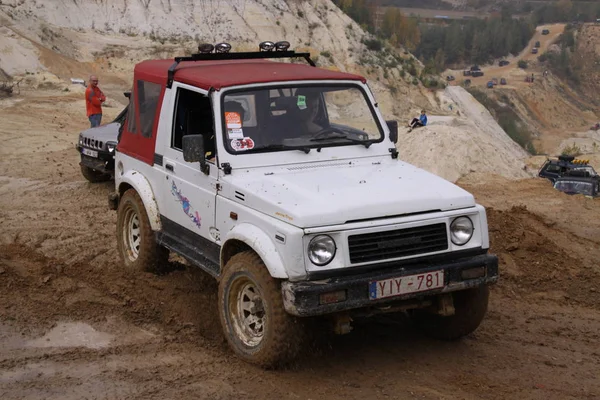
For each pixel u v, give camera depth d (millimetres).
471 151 19578
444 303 5730
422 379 5520
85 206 10859
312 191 5551
